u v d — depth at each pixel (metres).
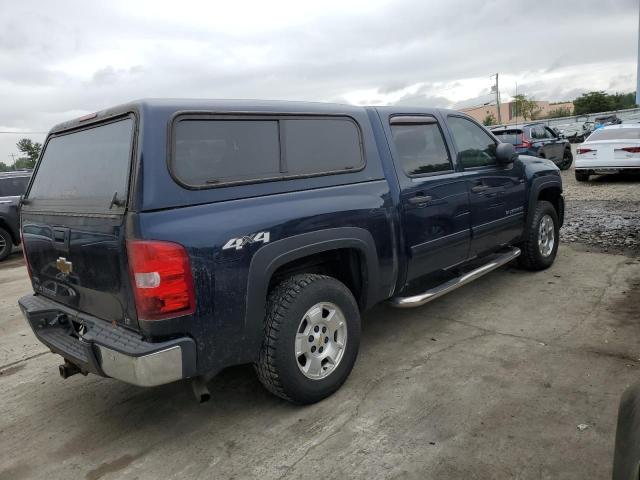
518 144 15.27
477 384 3.40
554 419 2.93
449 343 4.11
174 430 3.17
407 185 3.94
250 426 3.13
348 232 3.41
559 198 6.13
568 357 3.69
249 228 2.88
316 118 3.49
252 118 3.12
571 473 2.47
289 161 3.26
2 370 4.32
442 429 2.91
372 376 3.63
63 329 3.36
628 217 8.52
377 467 2.63
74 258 3.05
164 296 2.57
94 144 3.04
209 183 2.83
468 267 4.91
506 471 2.52
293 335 3.05
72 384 3.95
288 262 3.22
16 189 10.32
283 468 2.70
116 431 3.22
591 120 43.91
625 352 3.71
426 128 4.35
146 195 2.58
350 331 3.42
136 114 2.72
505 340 4.08
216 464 2.78
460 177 4.47
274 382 3.08
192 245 2.65
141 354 2.54
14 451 3.08
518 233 5.42
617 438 1.90
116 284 2.73
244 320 2.89
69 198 3.17
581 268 5.90
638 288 5.05
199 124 2.87
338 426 3.04
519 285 5.44
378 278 3.70
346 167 3.58
